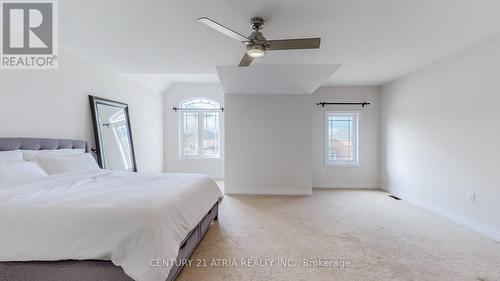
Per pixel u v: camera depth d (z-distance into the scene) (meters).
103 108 3.84
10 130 2.56
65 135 3.19
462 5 2.09
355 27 2.50
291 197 4.69
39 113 2.85
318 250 2.50
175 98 6.42
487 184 2.85
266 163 4.99
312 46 2.32
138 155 5.08
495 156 2.76
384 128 5.33
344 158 5.74
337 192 5.12
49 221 1.47
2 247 1.45
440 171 3.62
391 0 2.01
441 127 3.59
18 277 1.47
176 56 3.40
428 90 3.87
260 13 2.22
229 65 3.79
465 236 2.84
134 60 3.58
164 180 2.61
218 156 6.50
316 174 5.67
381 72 4.33
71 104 3.28
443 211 3.56
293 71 3.97
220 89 6.41
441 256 2.37
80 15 2.28
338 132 5.74
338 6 2.09
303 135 4.96
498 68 2.71
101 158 3.68
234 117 4.99
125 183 2.37
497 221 2.74
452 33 2.68
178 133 6.43
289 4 2.07
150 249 1.44
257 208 3.96
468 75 3.10
